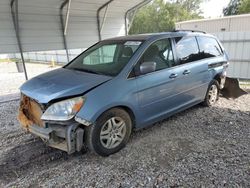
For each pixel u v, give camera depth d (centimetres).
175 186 262
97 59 414
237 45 991
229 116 487
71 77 341
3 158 328
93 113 292
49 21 738
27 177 285
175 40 423
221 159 315
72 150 292
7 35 648
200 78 472
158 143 364
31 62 2264
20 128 438
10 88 912
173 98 409
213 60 514
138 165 304
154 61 375
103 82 314
